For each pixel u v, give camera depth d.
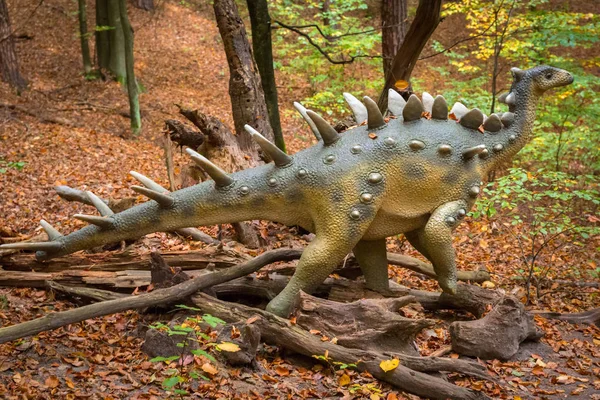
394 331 4.87
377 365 4.67
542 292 7.15
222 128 7.94
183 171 8.06
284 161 5.33
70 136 13.28
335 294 5.74
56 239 5.36
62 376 4.46
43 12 24.50
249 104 8.48
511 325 5.31
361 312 4.93
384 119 5.52
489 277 6.84
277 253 5.73
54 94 17.16
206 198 5.30
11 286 5.99
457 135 5.41
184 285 5.23
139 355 4.81
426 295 6.06
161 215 5.29
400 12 9.72
